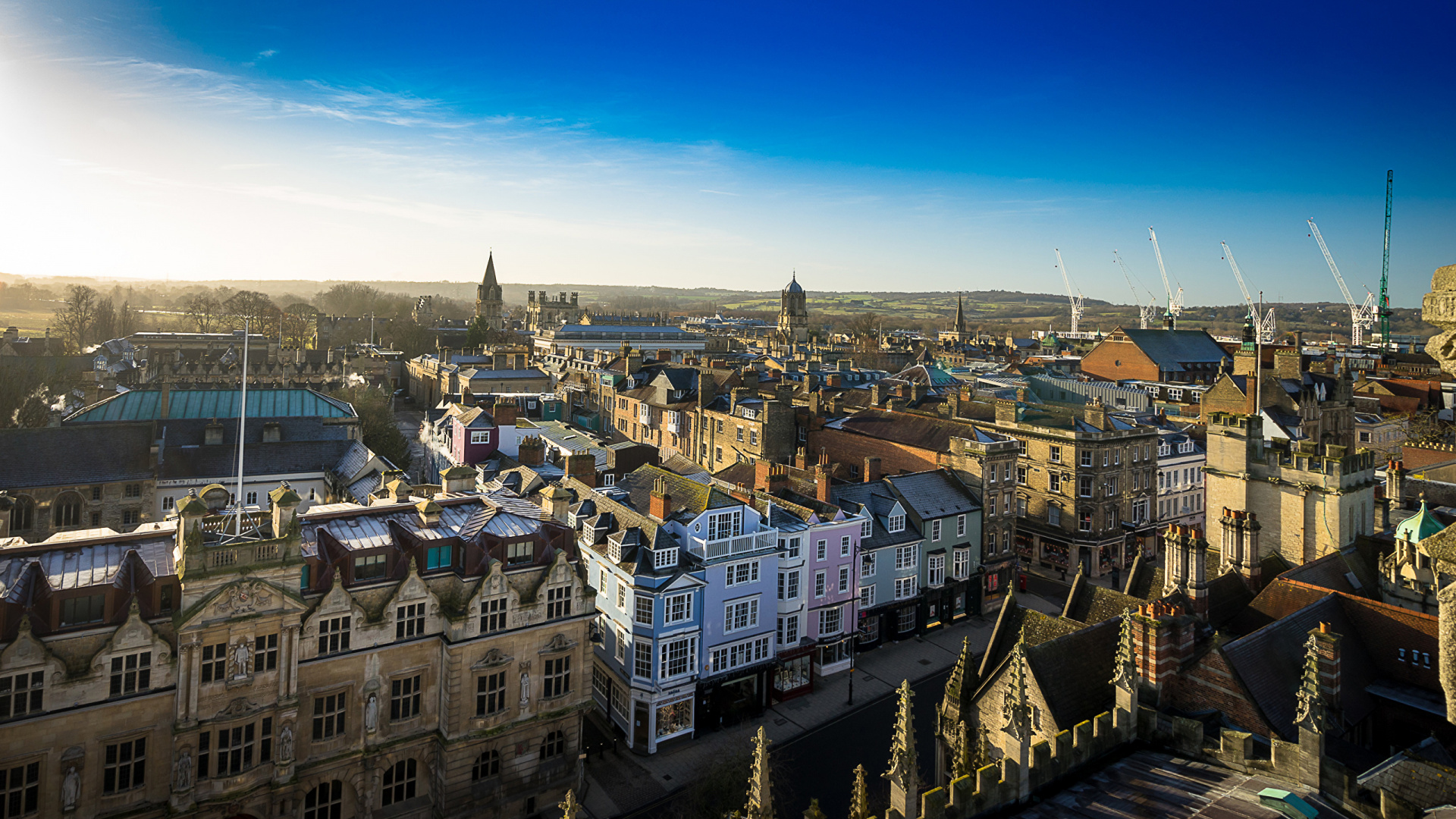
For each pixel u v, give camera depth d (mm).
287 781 37906
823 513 65688
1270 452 52938
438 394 174750
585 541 59344
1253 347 98000
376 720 41156
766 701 59844
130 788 35031
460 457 86438
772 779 46719
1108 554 90750
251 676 36969
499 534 45688
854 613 66625
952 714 36062
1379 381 142375
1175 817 23781
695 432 116188
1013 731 25734
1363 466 51094
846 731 56688
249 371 158375
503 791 44406
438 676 43250
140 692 35125
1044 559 92625
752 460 101562
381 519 45312
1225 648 31016
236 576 36469
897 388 122625
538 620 45531
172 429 81375
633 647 53750
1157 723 29203
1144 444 93625
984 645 72062
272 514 39000
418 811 42750
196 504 36250
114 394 104250
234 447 81500
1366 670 36094
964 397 107250
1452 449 80688
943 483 80000
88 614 35000
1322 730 24500
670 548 54312
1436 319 17797
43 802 33250
